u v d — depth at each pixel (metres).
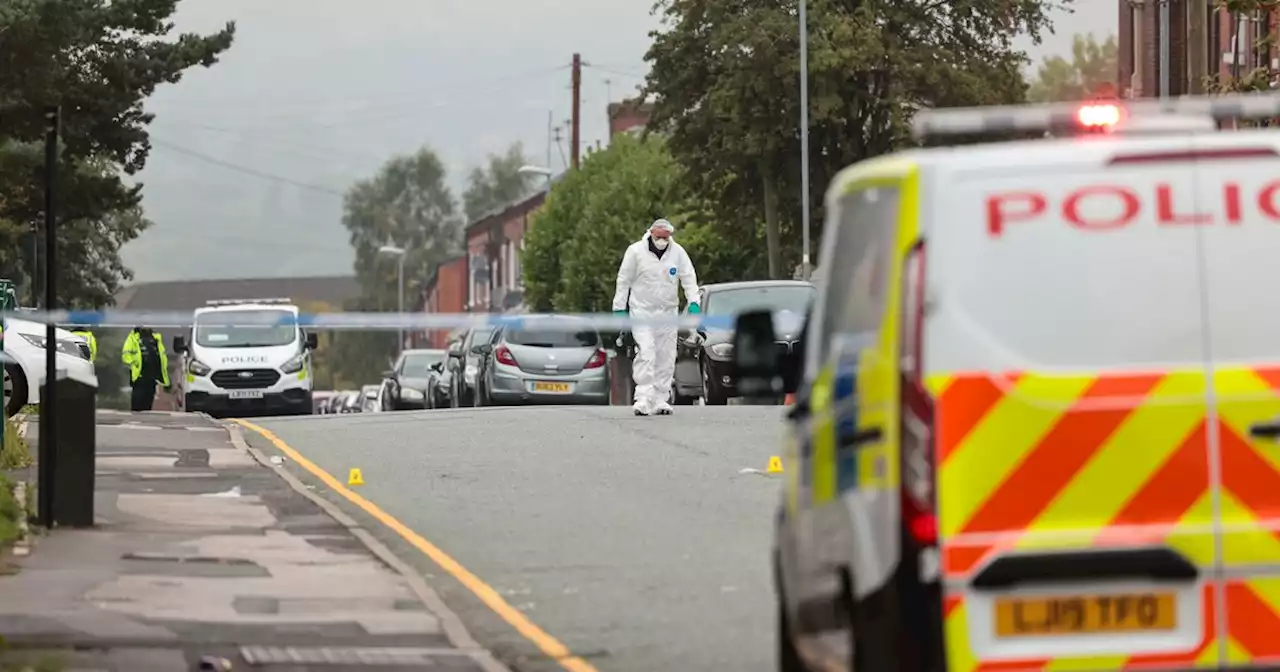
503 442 84.69
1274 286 26.56
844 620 28.34
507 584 48.94
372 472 74.44
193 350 145.12
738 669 38.12
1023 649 25.92
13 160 140.12
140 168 151.25
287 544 55.41
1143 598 26.14
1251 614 26.27
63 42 142.88
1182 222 26.61
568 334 141.88
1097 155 26.59
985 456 26.03
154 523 59.47
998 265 26.39
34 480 68.94
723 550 53.41
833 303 30.09
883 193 27.88
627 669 38.34
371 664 38.72
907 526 25.92
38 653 38.94
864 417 27.38
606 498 65.00
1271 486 26.34
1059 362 26.30
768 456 76.81
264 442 87.69
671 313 98.06
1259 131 27.61
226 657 39.28
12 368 99.75
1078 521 26.11
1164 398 26.30
